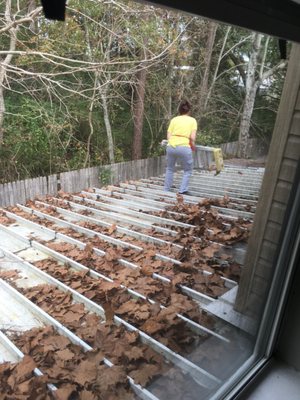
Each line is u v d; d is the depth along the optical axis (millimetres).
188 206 4043
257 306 1784
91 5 3357
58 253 2836
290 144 1583
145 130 5598
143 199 4551
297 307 1643
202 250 2775
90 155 5016
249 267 1833
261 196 1738
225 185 5098
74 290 2256
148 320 1929
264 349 1727
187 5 657
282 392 1588
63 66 3330
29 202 4273
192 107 5355
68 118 3982
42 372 1523
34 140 3680
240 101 6047
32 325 1896
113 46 3982
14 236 3299
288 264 1582
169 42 4051
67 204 4305
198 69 5148
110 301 2152
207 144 6113
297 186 1510
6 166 3914
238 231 2996
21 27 3107
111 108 4938
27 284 2371
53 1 588
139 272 2510
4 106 3211
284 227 1586
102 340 1761
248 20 788
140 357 1660
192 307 2064
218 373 1638
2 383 1451
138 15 3676
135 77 4375
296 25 936
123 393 1481
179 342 1790
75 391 1448
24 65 3305
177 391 1520
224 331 1865
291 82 1559
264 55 5426
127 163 5523
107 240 3207
